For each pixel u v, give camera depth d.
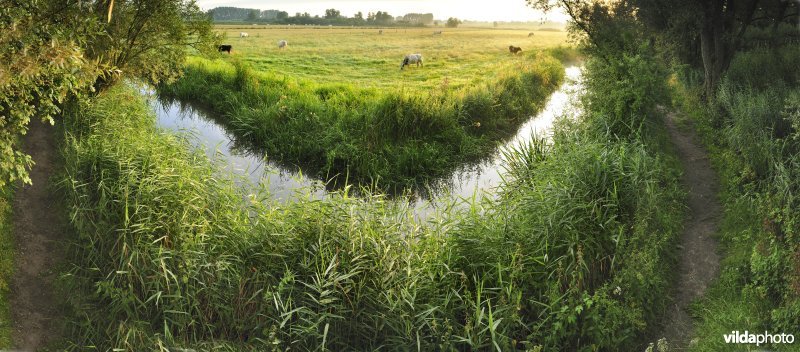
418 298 7.35
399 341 6.95
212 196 9.69
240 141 17.23
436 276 7.91
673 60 18.78
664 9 18.16
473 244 8.46
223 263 7.64
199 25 16.03
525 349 7.20
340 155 14.91
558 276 7.80
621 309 7.48
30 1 9.01
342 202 8.77
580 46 18.75
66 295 7.90
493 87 21.17
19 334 7.23
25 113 8.52
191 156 12.35
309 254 7.75
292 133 16.47
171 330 7.31
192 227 8.42
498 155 16.55
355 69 32.66
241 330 7.33
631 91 14.35
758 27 25.61
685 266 9.22
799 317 7.09
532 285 7.87
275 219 8.66
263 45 47.16
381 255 7.58
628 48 16.30
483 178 14.82
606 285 7.79
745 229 9.71
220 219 8.95
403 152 15.25
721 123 15.70
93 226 8.81
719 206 11.16
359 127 16.72
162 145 12.19
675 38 18.44
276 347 6.76
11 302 7.71
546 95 24.30
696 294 8.49
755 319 7.42
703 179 12.56
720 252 9.48
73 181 9.39
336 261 7.57
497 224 9.02
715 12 17.47
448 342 6.84
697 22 17.25
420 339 6.94
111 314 7.38
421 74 30.17
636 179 10.12
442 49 45.69
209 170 11.04
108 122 13.27
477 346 6.82
